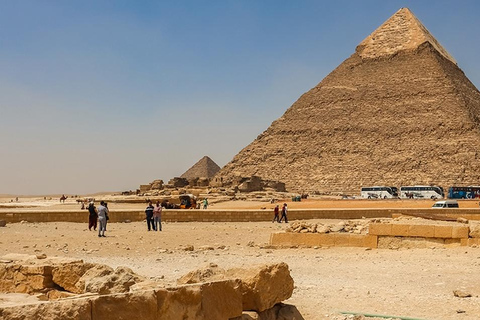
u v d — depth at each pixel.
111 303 15.53
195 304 17.30
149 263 33.94
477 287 26.50
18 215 70.44
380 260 35.38
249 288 19.58
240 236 53.28
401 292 25.28
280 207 108.69
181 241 48.09
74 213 72.75
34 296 19.73
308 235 43.47
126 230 59.31
